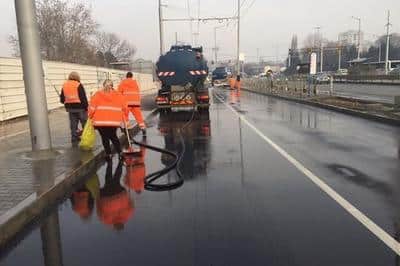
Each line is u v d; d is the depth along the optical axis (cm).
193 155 1114
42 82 1012
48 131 1028
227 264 486
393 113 1906
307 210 656
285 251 514
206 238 559
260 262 488
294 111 2327
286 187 786
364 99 2767
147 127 1753
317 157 1054
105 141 1095
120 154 1116
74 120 1252
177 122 1906
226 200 715
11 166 912
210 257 504
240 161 1020
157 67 2380
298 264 481
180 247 533
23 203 650
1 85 1812
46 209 697
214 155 1103
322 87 4894
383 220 610
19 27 983
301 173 888
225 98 3684
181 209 677
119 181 873
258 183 817
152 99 3781
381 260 485
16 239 574
